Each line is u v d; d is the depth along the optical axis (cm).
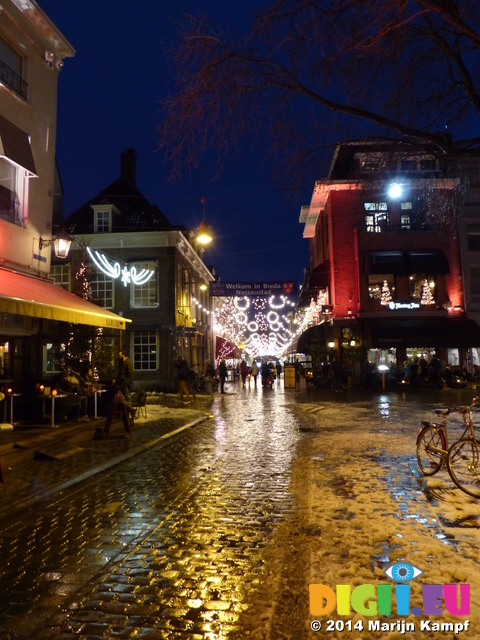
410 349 2997
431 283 2958
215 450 966
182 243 2948
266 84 609
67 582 397
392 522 514
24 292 995
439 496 608
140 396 1456
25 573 415
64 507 604
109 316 1242
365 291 2928
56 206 2866
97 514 573
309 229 4031
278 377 4941
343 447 950
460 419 1355
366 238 2955
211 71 607
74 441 1033
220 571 414
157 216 2933
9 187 1191
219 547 465
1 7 1108
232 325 5556
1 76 1146
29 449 883
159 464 848
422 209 1055
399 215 2981
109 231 2812
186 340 3150
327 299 3216
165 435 1138
